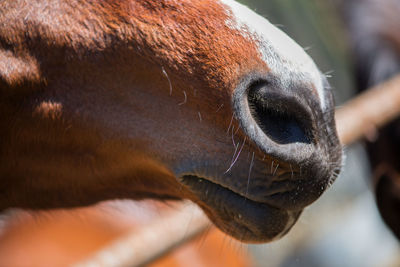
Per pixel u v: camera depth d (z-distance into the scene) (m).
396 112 2.18
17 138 1.78
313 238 4.49
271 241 1.75
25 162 1.80
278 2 4.57
